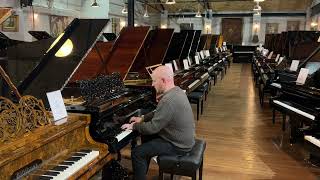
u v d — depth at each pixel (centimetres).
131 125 289
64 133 204
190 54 775
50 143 193
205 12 2144
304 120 389
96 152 226
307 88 429
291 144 453
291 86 457
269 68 739
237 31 2166
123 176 268
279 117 614
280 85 527
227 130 525
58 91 228
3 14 220
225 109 684
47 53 283
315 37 708
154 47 507
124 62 419
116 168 258
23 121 180
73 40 291
